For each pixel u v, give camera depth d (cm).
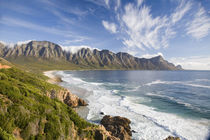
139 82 8562
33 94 1590
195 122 2386
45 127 1198
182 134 1980
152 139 1872
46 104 1540
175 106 3338
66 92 3300
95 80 9225
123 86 6625
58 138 1175
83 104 3278
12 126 1022
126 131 2002
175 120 2464
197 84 7681
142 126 2225
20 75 3100
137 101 3766
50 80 6919
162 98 4166
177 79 10906
